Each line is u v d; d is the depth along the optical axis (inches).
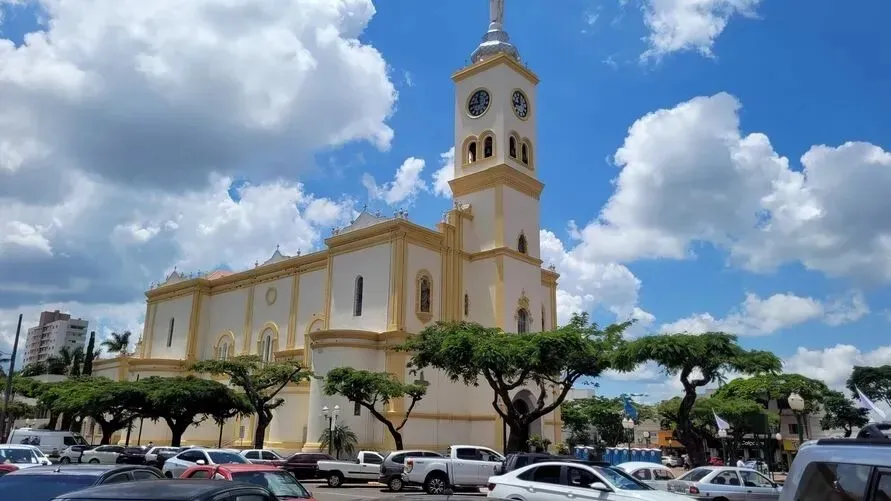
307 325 2343.8
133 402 1962.4
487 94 2361.0
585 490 678.5
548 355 1502.2
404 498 423.8
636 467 1130.0
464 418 2039.9
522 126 2381.9
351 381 1652.3
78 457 1750.7
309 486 1444.4
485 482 1261.1
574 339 1499.8
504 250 2167.8
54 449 1860.2
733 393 2812.5
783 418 3368.6
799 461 316.8
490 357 1461.6
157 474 497.7
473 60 2461.9
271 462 1486.2
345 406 1879.9
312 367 1983.3
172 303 2910.9
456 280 2174.0
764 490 999.0
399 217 2034.9
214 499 291.3
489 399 2036.2
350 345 1911.9
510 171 2250.2
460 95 2434.8
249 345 2554.1
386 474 1350.9
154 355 2910.9
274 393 1921.8
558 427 2290.8
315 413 1924.2
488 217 2236.7
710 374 1578.5
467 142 2374.5
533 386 2130.9
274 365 1946.4
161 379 2075.5
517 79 2397.9
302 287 2417.6
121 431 2758.4
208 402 1967.3
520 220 2285.9
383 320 1994.3
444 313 2110.0
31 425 3351.4
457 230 2217.0
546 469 732.0
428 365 1846.7
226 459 1251.8
